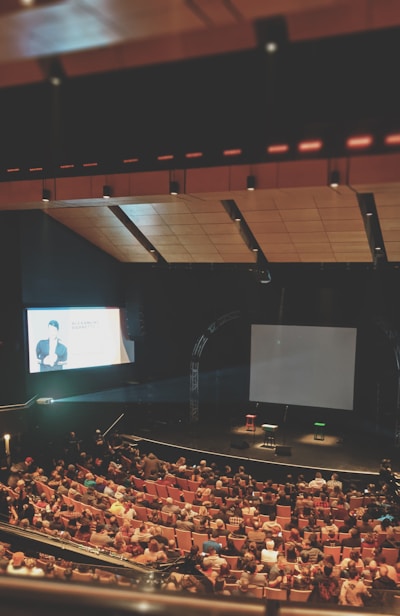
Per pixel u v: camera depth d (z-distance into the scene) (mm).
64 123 12477
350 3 2354
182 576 4914
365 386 21062
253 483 15078
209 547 8914
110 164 11828
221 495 13000
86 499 11758
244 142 10977
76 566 4672
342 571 7605
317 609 991
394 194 13273
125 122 12172
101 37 2307
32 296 17609
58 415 18609
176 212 16688
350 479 16281
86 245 19875
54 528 9406
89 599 921
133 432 20875
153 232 18469
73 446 17609
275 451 18297
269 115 10727
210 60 10203
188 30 2359
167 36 2424
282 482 17250
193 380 22281
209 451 18500
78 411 19359
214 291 22328
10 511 10398
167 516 11055
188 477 15383
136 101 11820
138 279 21766
